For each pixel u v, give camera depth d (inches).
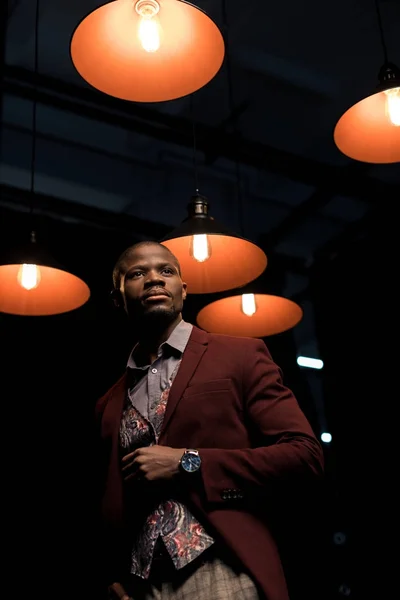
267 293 140.5
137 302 78.1
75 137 209.6
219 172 223.6
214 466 65.2
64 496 185.5
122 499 69.6
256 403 70.6
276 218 237.0
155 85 96.0
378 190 220.7
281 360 223.3
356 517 207.5
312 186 224.2
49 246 210.4
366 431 217.0
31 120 204.4
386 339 220.5
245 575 62.3
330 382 230.4
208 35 92.7
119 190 220.4
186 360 73.4
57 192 216.4
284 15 180.2
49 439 189.8
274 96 201.6
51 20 180.5
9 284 130.4
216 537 63.6
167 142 209.8
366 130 114.7
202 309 140.9
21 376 193.6
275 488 65.7
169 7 94.4
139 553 65.9
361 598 192.5
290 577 188.7
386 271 226.5
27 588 174.7
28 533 179.9
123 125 202.7
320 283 240.8
